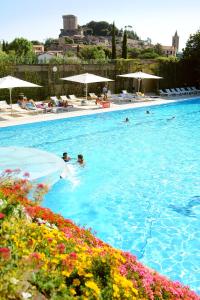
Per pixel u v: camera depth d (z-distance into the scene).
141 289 4.83
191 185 12.49
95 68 30.50
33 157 13.41
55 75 28.11
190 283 7.36
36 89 27.17
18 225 4.98
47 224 6.10
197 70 36.59
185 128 21.25
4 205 5.25
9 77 21.33
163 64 34.34
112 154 15.87
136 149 16.73
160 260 8.15
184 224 9.80
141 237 9.13
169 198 11.45
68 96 28.94
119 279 4.33
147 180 12.87
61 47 128.25
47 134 18.89
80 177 12.95
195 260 8.16
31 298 3.64
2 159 13.02
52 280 4.07
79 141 17.81
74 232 6.27
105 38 160.62
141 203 11.06
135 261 5.84
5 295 3.47
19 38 77.06
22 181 6.85
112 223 9.84
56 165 12.56
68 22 192.38
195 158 15.55
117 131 20.08
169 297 5.07
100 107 25.64
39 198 6.98
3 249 3.67
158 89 33.69
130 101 28.88
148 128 21.02
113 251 5.79
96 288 3.92
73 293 3.97
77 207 10.69
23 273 3.88
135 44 143.12
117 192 11.79
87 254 4.96
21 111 23.11
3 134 18.50
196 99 31.27
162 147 17.19
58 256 4.53
